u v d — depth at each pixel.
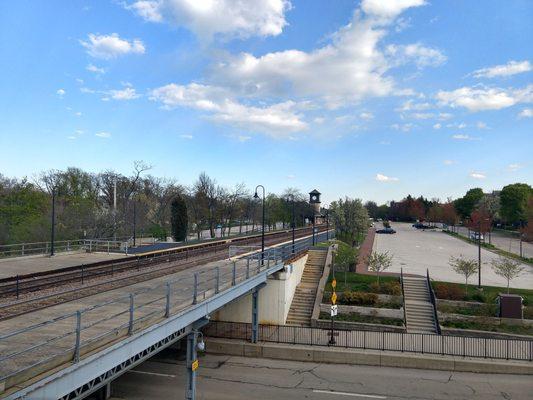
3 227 45.84
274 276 28.86
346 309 29.95
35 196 52.22
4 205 50.00
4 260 29.14
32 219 46.41
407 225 130.50
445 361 22.39
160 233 61.47
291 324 29.05
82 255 33.47
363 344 24.50
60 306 15.01
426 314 29.05
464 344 23.19
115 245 39.66
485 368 22.05
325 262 37.88
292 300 31.80
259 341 25.23
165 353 24.64
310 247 41.94
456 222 111.00
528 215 74.81
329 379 21.09
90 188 72.25
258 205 105.69
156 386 19.84
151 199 78.06
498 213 105.56
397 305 30.05
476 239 72.00
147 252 36.41
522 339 25.19
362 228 61.88
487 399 18.97
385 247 63.88
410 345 24.31
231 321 28.48
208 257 34.06
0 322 12.80
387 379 21.14
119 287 19.33
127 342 10.95
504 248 66.12
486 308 29.25
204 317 16.33
